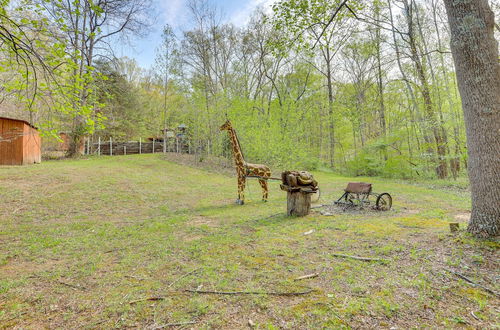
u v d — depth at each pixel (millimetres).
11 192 7688
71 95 4426
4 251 3918
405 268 2812
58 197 7750
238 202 7914
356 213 6129
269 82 24828
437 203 7234
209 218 6047
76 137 17500
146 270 3119
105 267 3260
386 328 1873
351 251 3463
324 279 2684
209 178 13586
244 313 2139
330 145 23234
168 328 1979
